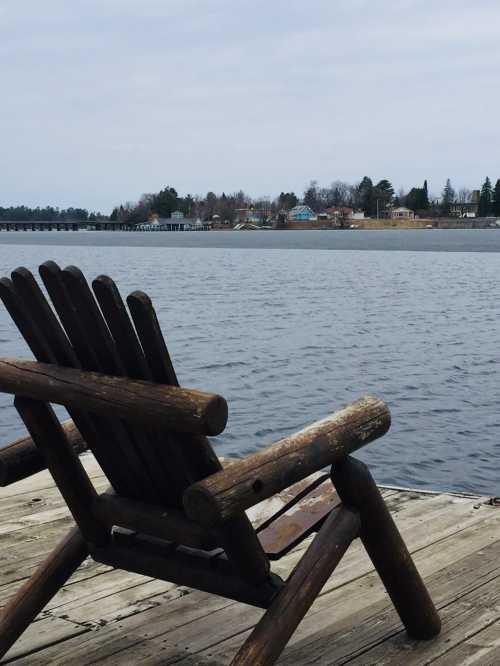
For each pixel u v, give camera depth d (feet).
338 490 8.50
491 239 405.59
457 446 31.65
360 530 8.74
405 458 30.12
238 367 48.73
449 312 79.36
